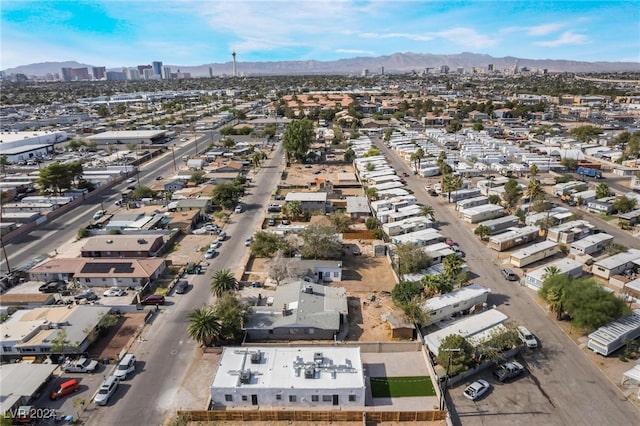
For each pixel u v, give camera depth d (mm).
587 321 54625
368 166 142125
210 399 45750
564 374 50094
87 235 92875
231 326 54750
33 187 131000
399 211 100312
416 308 56500
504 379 49188
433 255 76312
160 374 50438
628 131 197750
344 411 43531
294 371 47656
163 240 86312
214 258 81188
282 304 60875
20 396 44562
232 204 110375
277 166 156375
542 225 90625
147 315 61969
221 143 192500
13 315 60125
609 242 83500
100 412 44781
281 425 43312
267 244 80938
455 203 111500
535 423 43188
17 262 80562
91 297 66750
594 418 43719
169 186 126062
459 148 183500
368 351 54281
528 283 69562
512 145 174625
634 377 46438
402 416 43281
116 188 131250
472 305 62562
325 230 79438
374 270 76125
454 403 45906
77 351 52812
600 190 108062
